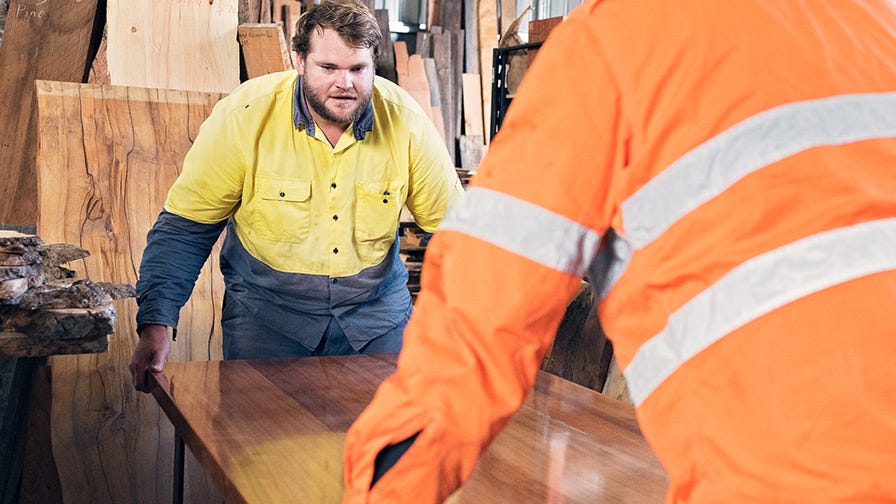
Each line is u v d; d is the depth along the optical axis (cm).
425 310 88
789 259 75
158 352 212
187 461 290
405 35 734
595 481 141
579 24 87
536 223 84
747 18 82
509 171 86
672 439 83
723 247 77
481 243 85
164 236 232
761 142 77
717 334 77
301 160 232
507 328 85
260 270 243
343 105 219
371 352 254
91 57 386
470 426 85
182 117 328
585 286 298
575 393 194
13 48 372
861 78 81
